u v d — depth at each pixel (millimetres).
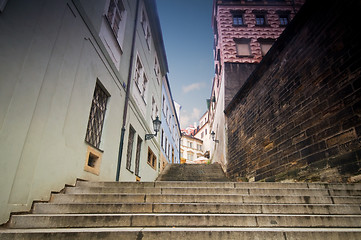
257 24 16969
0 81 2748
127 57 8070
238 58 15805
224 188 3920
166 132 18359
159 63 15312
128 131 7711
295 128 6098
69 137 4180
